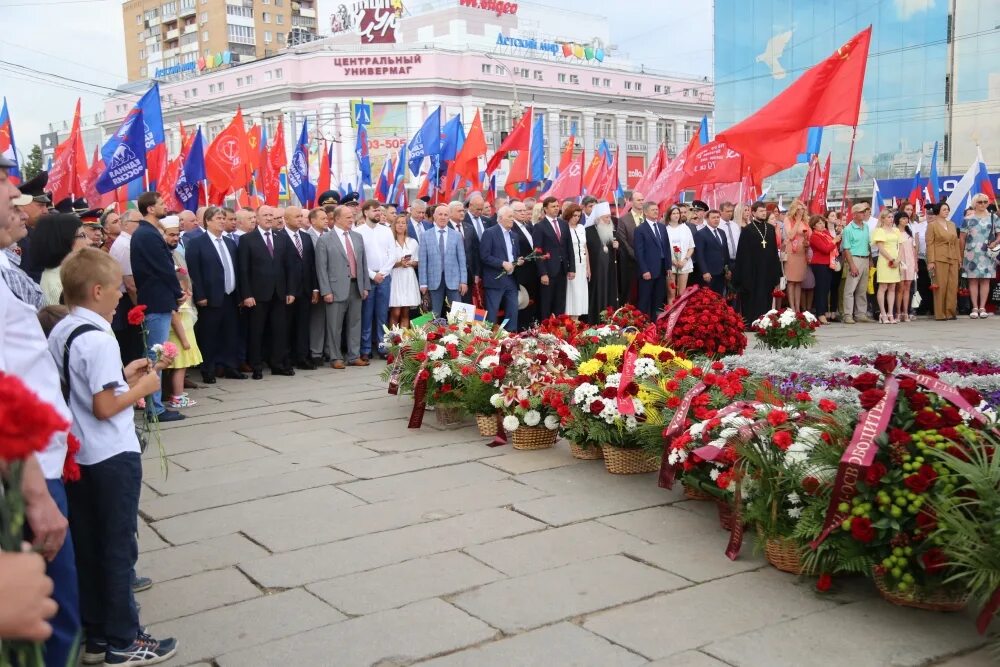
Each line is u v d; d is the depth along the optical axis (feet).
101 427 12.08
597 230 43.93
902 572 12.80
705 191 59.31
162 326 27.17
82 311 12.22
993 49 96.89
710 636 12.48
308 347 36.99
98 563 12.28
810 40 109.09
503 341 24.08
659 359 21.63
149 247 26.71
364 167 74.33
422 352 25.68
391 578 14.75
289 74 204.03
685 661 11.76
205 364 33.68
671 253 45.32
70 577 10.14
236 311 34.68
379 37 211.82
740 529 15.30
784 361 25.21
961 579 12.60
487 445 23.43
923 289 54.29
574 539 16.40
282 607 13.78
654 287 45.21
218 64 232.73
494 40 228.22
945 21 99.60
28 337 10.19
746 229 45.85
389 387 28.68
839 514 13.14
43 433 5.27
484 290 40.45
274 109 208.13
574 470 20.98
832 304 52.03
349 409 28.37
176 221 27.84
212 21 361.51
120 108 247.70
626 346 23.48
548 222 41.34
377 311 38.86
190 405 29.45
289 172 57.21
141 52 394.93
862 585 14.23
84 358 11.79
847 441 13.80
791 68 110.93
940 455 12.32
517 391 22.43
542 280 40.52
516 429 22.59
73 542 12.18
